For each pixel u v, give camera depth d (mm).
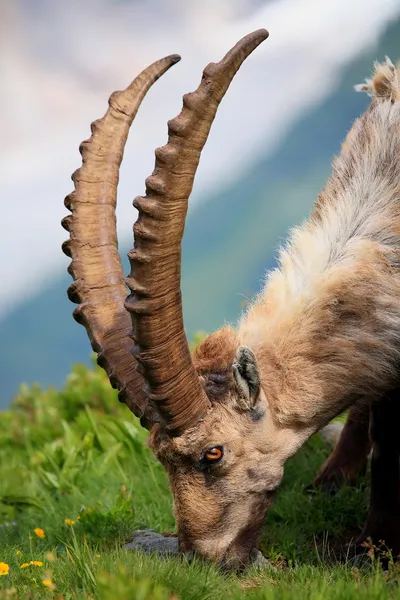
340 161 20359
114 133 18766
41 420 31438
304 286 18438
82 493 24844
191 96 15664
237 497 17609
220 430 17281
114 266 18703
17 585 16188
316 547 20281
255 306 18875
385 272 18469
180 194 15938
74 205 18625
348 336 18344
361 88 21203
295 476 24781
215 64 15695
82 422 29141
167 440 17359
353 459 24062
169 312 16422
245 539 17844
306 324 18188
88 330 18438
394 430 20406
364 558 19859
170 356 16594
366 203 19094
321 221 19359
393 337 18531
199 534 17531
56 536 21484
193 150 15844
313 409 18172
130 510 22250
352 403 19062
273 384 17891
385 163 19391
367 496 23156
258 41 15773
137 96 18828
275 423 17859
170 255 16141
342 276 18266
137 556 17062
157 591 13875
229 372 17656
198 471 17438
